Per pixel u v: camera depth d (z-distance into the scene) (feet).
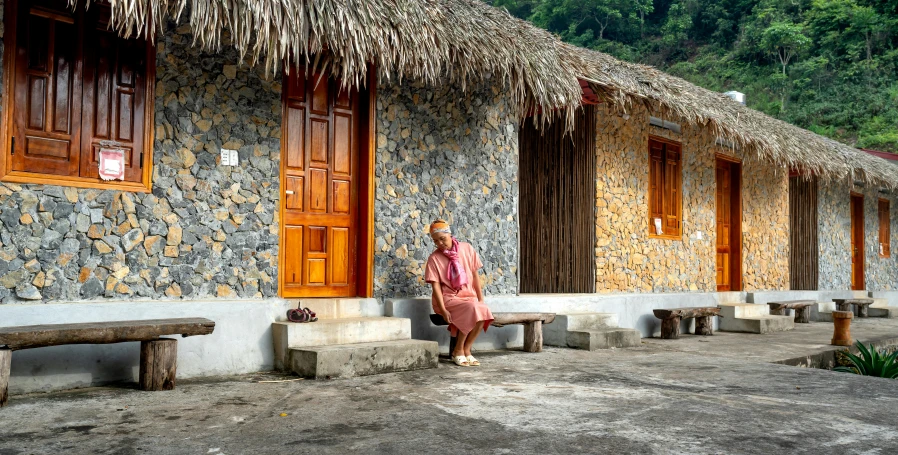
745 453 9.64
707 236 33.58
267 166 17.61
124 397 13.11
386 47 16.26
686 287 31.96
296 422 11.14
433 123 21.26
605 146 27.68
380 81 19.88
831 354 24.21
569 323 22.99
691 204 32.60
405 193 20.44
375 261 19.65
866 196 51.16
